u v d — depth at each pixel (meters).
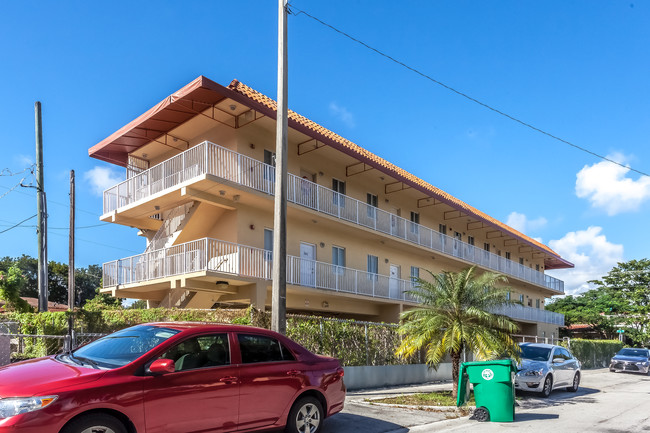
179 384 6.14
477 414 10.52
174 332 6.65
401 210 28.73
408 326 13.53
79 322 13.74
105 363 6.17
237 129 19.42
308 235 22.48
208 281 18.08
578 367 17.73
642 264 50.97
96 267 54.81
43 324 14.46
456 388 13.39
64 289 49.91
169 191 18.59
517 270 38.44
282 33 11.46
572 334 53.31
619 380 23.78
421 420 10.06
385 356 16.88
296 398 7.42
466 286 13.34
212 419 6.39
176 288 18.98
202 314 13.46
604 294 53.19
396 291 27.47
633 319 48.28
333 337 15.04
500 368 10.51
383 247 27.12
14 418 5.06
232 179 18.66
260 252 19.28
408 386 16.59
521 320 35.91
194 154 19.17
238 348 6.98
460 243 32.25
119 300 41.16
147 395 5.84
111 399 5.57
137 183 21.33
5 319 16.02
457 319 13.34
